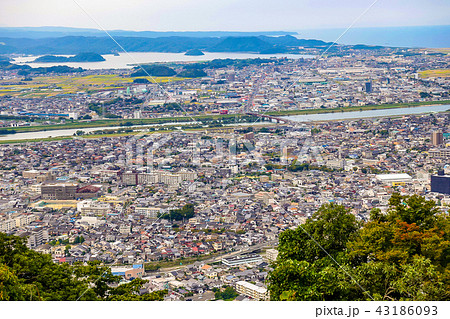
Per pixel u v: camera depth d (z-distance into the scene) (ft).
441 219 83.71
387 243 76.07
